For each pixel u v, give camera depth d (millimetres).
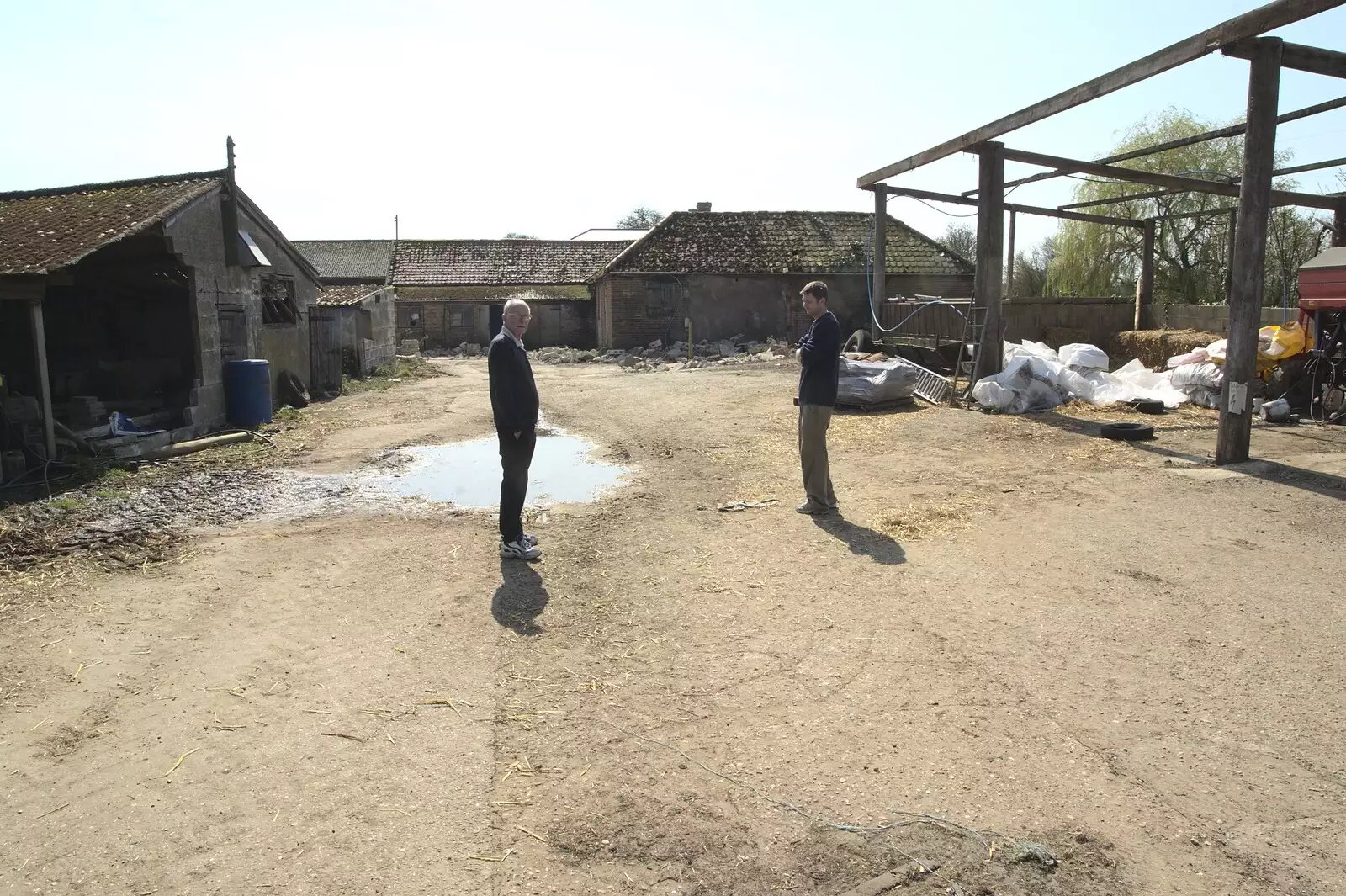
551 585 5621
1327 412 10367
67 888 2797
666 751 3572
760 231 30484
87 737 3789
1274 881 2693
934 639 4555
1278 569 5316
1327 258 10727
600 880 2797
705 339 28875
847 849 2910
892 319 16234
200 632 4965
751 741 3631
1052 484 7656
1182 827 2967
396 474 9609
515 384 5949
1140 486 7375
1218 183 14250
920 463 8891
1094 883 2719
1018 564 5648
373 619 5109
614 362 26594
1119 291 25906
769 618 4957
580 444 11180
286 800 3277
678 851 2934
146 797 3320
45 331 15367
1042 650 4367
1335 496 6762
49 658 4625
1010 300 18203
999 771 3340
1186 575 5281
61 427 10117
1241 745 3455
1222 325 16141
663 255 29188
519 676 4316
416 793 3312
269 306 16078
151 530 7164
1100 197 25156
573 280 40250
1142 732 3576
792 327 28750
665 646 4625
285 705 4055
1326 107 11008
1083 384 12234
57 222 11711
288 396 16406
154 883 2820
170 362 15312
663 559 6082
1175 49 8445
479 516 7523
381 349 25438
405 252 41562
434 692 4164
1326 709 3689
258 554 6488
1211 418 10812
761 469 8945
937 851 2883
